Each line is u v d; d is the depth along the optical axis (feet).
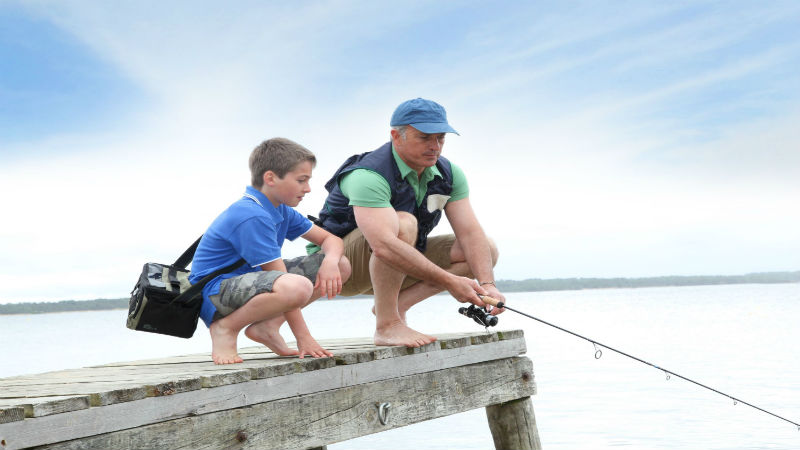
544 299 230.07
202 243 11.57
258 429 10.14
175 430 9.15
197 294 11.18
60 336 105.19
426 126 12.38
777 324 82.07
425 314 125.80
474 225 13.98
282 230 12.41
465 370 13.75
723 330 74.28
